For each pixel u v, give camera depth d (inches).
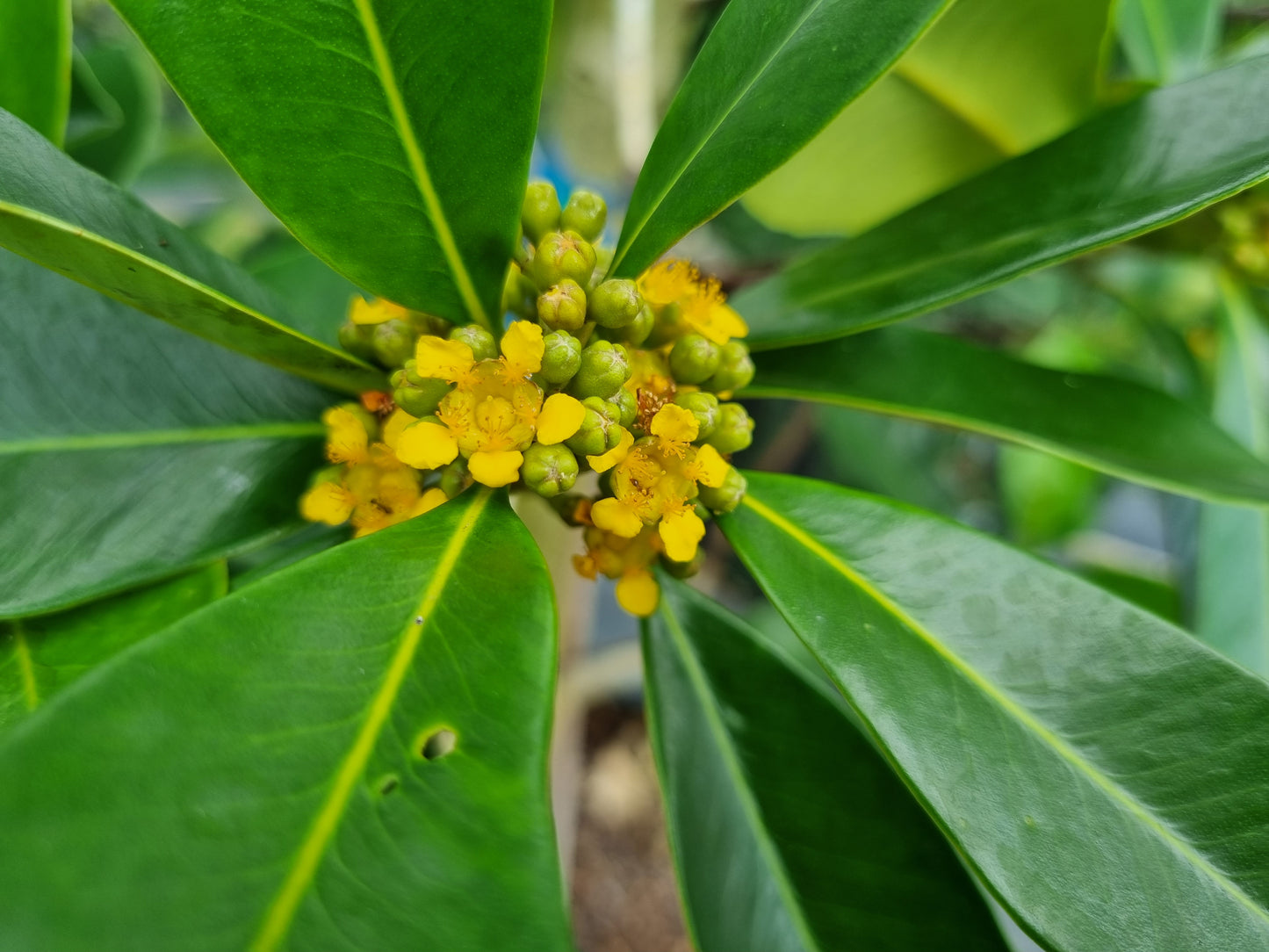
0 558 2.7
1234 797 2.6
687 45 6.5
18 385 2.9
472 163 2.7
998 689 2.7
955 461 9.8
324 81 2.5
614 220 7.3
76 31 6.5
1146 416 3.9
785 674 3.6
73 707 1.9
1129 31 4.8
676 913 9.4
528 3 2.5
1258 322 5.1
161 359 3.2
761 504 3.2
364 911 1.8
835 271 3.9
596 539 3.2
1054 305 7.6
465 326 2.9
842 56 2.7
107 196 2.7
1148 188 3.2
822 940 3.2
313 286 4.9
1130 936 2.4
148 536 2.9
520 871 1.8
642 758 10.4
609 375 2.8
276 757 2.0
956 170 4.9
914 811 3.3
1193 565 4.9
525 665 2.2
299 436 3.2
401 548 2.5
